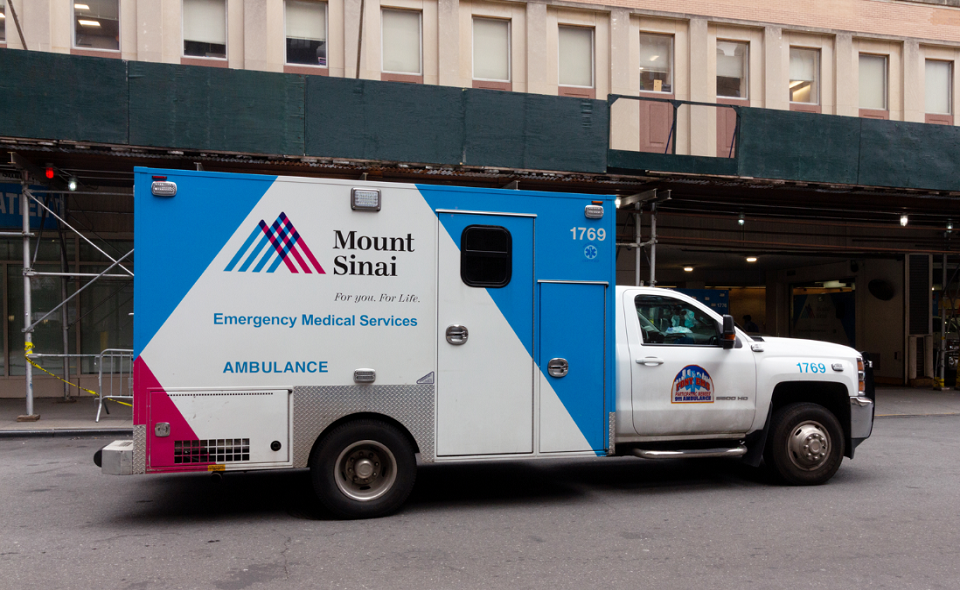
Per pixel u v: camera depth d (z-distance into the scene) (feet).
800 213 50.62
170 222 17.40
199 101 32.94
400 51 48.88
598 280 20.27
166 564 15.14
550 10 51.13
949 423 39.40
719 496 21.52
